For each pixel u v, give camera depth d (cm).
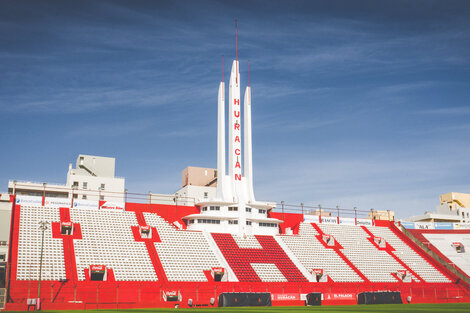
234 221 12738
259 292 9856
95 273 10119
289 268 11850
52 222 10988
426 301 11312
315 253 12838
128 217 12044
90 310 8031
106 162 15188
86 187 13925
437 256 14012
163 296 9600
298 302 10175
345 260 12875
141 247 11112
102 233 11162
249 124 13325
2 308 7850
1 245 10469
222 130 12875
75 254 10194
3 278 10094
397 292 10875
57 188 13312
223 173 12794
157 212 12581
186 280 10406
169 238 11731
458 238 15400
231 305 9381
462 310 7900
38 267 9506
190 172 16275
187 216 12469
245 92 13500
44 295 8856
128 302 9112
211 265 11175
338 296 10762
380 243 14162
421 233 15425
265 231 13150
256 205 12888
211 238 12181
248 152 13162
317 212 18400
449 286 12681
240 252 11962
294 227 14038
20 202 11281
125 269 10225
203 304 9481
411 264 13500
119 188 14275
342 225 14750
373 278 12300
